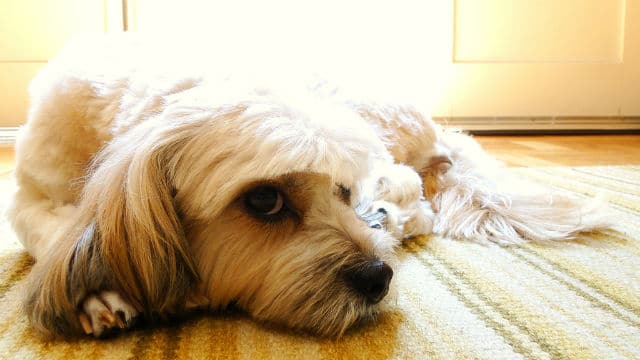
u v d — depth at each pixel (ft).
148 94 3.02
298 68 3.81
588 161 7.43
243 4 8.84
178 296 2.65
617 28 9.82
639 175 6.43
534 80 9.82
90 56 3.58
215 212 2.60
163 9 8.68
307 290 2.56
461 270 3.44
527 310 2.79
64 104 3.36
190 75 3.05
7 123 8.77
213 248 2.68
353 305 2.54
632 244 3.96
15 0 8.39
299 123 2.59
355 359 2.31
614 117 10.16
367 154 2.78
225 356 2.35
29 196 3.58
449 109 9.78
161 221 2.58
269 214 2.67
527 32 9.67
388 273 2.63
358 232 2.75
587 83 9.93
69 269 2.49
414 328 2.60
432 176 5.20
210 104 2.71
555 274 3.34
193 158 2.64
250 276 2.66
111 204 2.56
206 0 8.75
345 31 9.17
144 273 2.54
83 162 3.37
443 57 9.53
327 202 2.75
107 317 2.48
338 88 4.15
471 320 2.67
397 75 9.44
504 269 3.45
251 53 3.81
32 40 8.52
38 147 3.47
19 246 3.85
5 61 8.56
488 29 9.57
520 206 4.63
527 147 8.69
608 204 4.87
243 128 2.57
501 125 10.00
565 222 4.36
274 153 2.48
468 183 5.03
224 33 8.84
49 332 2.49
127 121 2.96
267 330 2.61
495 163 5.76
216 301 2.76
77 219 2.66
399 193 4.41
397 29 9.31
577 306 2.83
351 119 2.86
